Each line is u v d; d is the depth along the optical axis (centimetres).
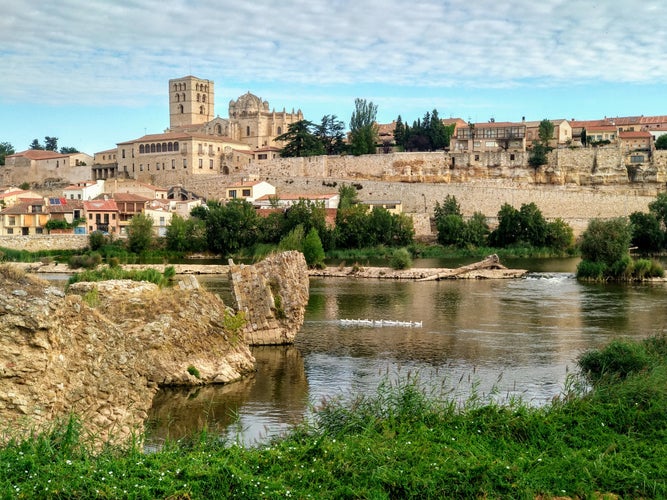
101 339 2417
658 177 17888
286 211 14912
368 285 9106
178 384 3562
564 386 3566
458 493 1931
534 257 14200
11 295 2145
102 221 15938
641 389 2855
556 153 18750
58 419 2109
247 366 3912
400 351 4597
